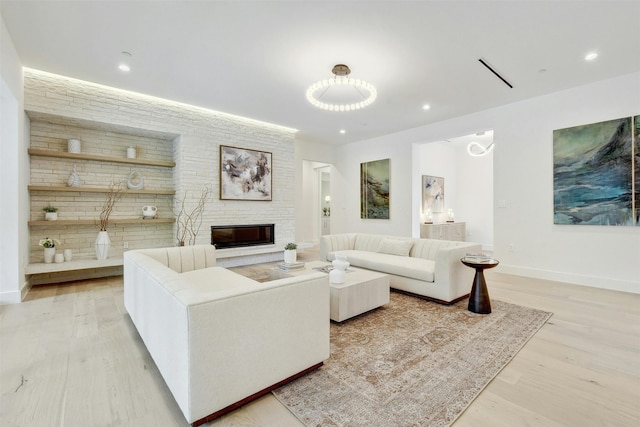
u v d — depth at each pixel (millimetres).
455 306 3078
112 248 4551
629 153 3549
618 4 2320
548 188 4191
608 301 3211
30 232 3863
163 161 4828
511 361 1960
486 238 7684
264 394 1579
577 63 3287
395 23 2568
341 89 4008
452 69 3412
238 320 1420
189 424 1375
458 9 2391
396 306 3084
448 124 5379
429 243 3928
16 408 1484
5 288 3133
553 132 4121
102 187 4445
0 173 3111
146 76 3627
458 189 8227
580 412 1462
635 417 1424
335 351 2092
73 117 3809
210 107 4785
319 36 2770
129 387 1672
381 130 6145
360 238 4801
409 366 1889
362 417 1422
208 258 3273
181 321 1307
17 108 3164
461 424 1382
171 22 2568
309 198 8820
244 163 5434
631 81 3531
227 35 2756
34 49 3029
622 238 3623
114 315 2799
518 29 2654
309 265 3521
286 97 4301
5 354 2041
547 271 4215
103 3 2328
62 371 1832
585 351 2092
